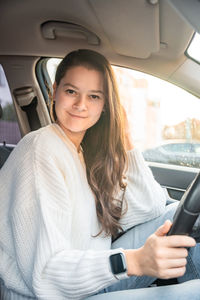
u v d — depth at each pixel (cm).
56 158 101
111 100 116
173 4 70
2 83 203
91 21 145
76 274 85
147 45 151
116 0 126
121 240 136
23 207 91
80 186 108
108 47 165
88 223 111
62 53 178
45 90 206
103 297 90
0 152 182
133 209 134
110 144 125
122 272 83
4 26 162
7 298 102
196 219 80
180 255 79
